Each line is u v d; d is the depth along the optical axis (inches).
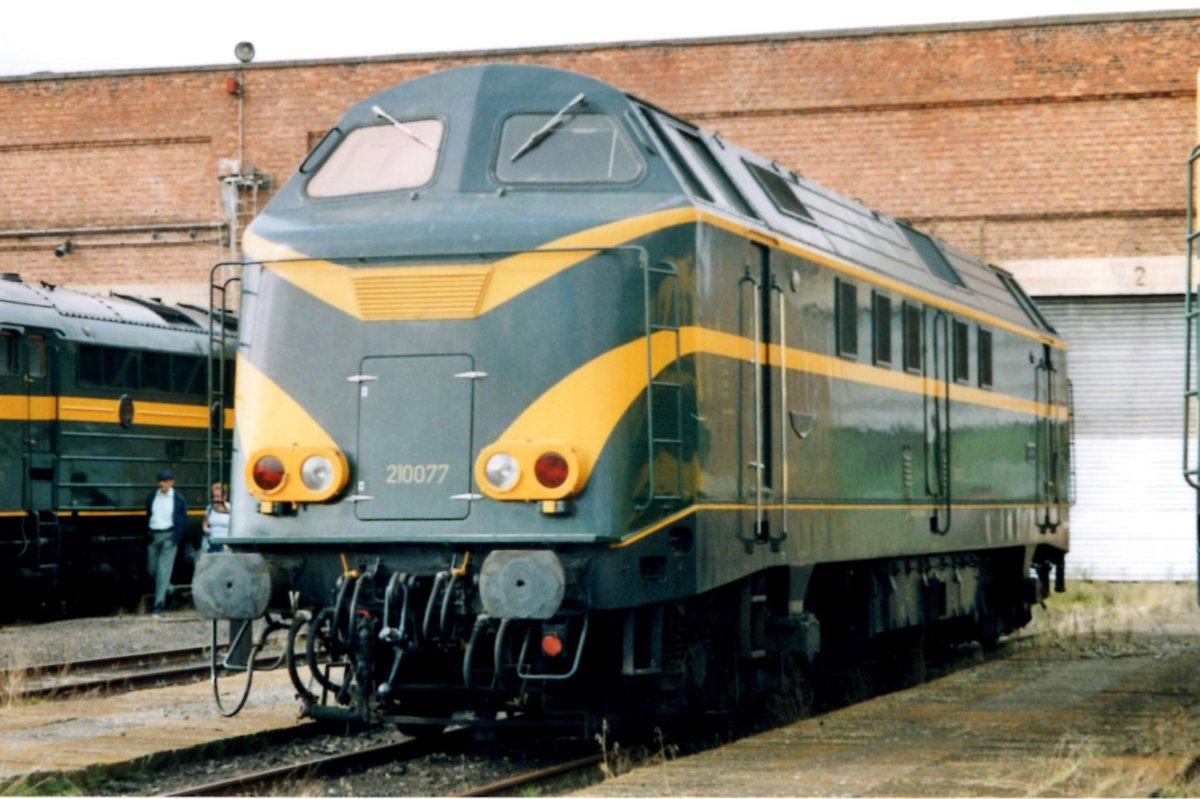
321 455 446.9
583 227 443.5
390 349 447.8
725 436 476.7
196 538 1093.8
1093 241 1229.1
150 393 1031.0
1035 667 735.7
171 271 1328.7
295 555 453.1
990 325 789.2
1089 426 1278.3
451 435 441.1
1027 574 861.2
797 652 548.7
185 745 480.1
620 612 444.5
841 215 636.1
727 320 481.1
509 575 412.5
